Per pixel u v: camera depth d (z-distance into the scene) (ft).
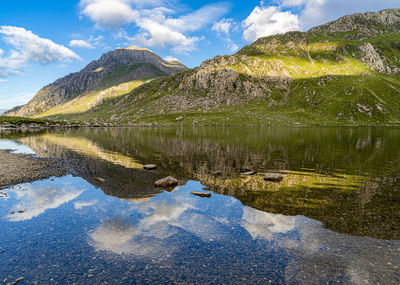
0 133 407.23
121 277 32.14
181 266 34.58
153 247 39.91
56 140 255.50
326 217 51.16
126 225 48.47
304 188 73.36
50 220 51.13
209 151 162.91
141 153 153.69
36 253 38.34
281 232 44.60
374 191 69.82
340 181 81.92
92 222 50.06
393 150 162.71
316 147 182.70
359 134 327.06
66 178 88.58
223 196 66.03
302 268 33.88
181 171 99.91
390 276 31.86
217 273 32.89
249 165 112.16
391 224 47.39
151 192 70.54
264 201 61.67
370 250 38.19
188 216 52.54
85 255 37.68
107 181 83.87
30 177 90.12
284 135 313.94
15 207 59.00
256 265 34.73
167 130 479.00
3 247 40.16
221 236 43.47
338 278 31.58
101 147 189.37
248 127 577.02
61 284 30.73
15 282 31.09
